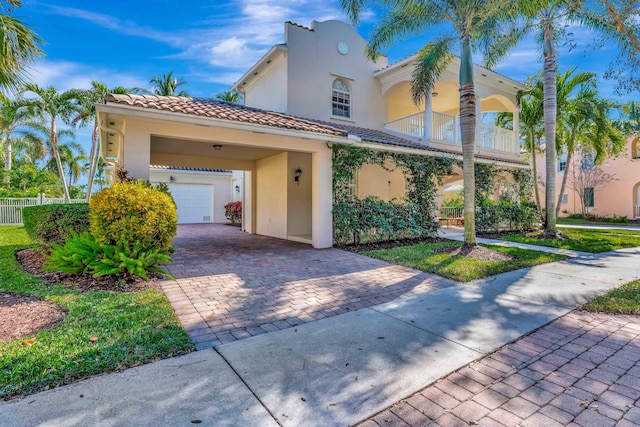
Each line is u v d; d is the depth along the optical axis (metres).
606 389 2.90
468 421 2.48
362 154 10.92
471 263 7.81
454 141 15.41
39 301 4.92
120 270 5.86
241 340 3.85
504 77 16.27
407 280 6.61
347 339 3.90
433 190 12.73
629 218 23.91
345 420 2.49
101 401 2.65
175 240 12.49
